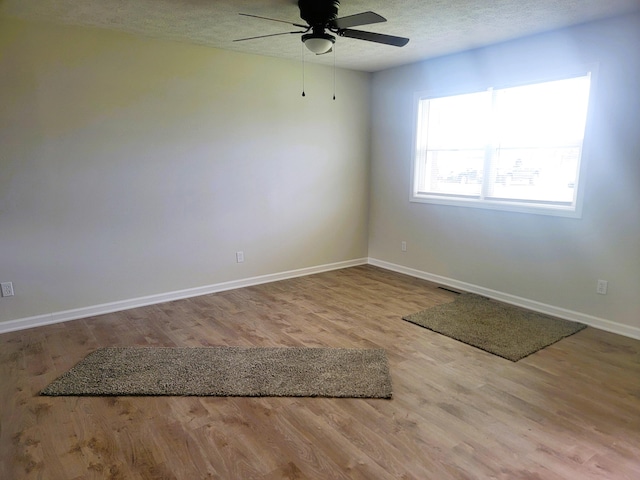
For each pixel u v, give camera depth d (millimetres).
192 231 4219
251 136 4441
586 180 3451
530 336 3303
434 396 2482
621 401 2424
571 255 3627
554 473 1874
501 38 3723
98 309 3799
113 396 2469
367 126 5414
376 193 5516
